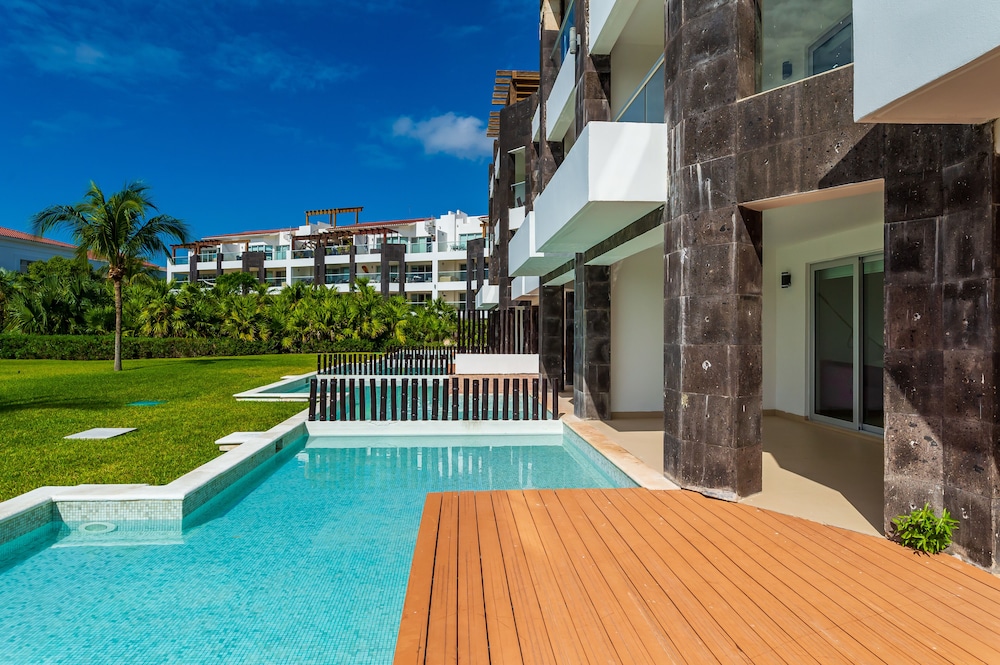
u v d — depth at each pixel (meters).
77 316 31.00
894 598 3.17
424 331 34.31
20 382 16.09
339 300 34.41
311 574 4.15
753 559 3.74
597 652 2.68
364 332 33.25
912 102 2.86
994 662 2.56
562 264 11.70
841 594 3.22
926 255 3.73
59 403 11.95
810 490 5.34
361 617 3.54
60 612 3.59
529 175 14.99
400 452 8.48
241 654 3.12
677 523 4.46
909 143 3.81
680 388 5.43
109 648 3.19
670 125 5.61
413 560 3.77
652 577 3.48
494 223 22.03
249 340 31.70
